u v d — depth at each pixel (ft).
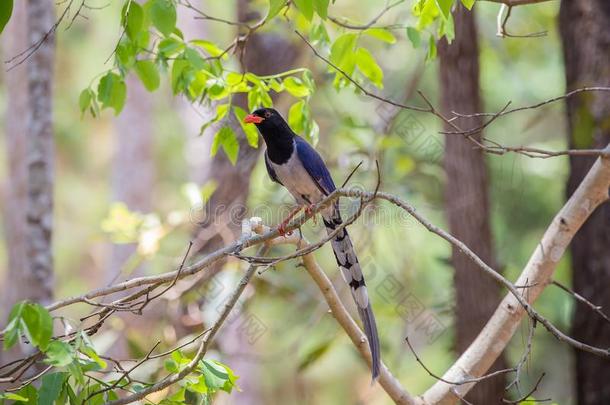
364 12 58.95
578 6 36.32
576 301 36.60
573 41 36.55
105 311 24.56
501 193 52.39
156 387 22.91
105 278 75.92
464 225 38.01
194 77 27.71
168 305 43.45
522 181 51.29
